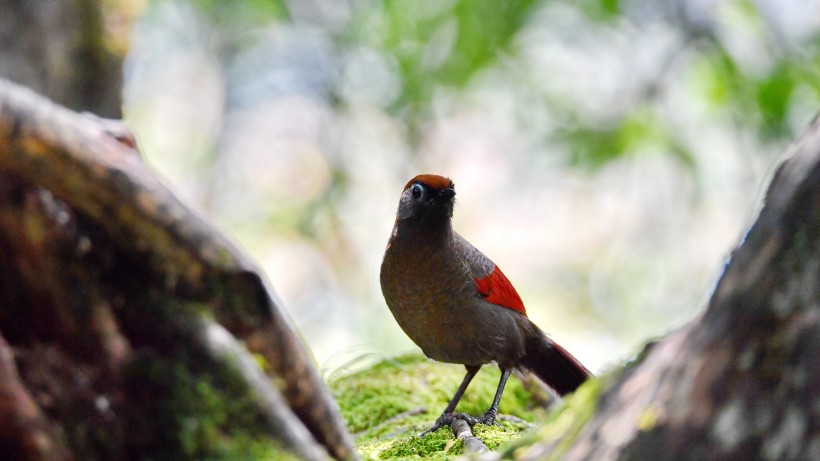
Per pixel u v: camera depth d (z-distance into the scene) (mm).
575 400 4578
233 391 4531
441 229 9562
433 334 9945
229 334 4613
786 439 3453
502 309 10023
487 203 23688
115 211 4336
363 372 10414
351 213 22406
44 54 8312
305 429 4738
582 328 21422
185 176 23453
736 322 3617
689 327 3943
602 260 21875
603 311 21359
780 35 17734
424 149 22797
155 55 22297
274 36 22359
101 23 8711
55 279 4418
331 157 22594
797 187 3555
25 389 4320
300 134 23500
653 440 3750
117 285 4523
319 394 4945
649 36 19047
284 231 22156
